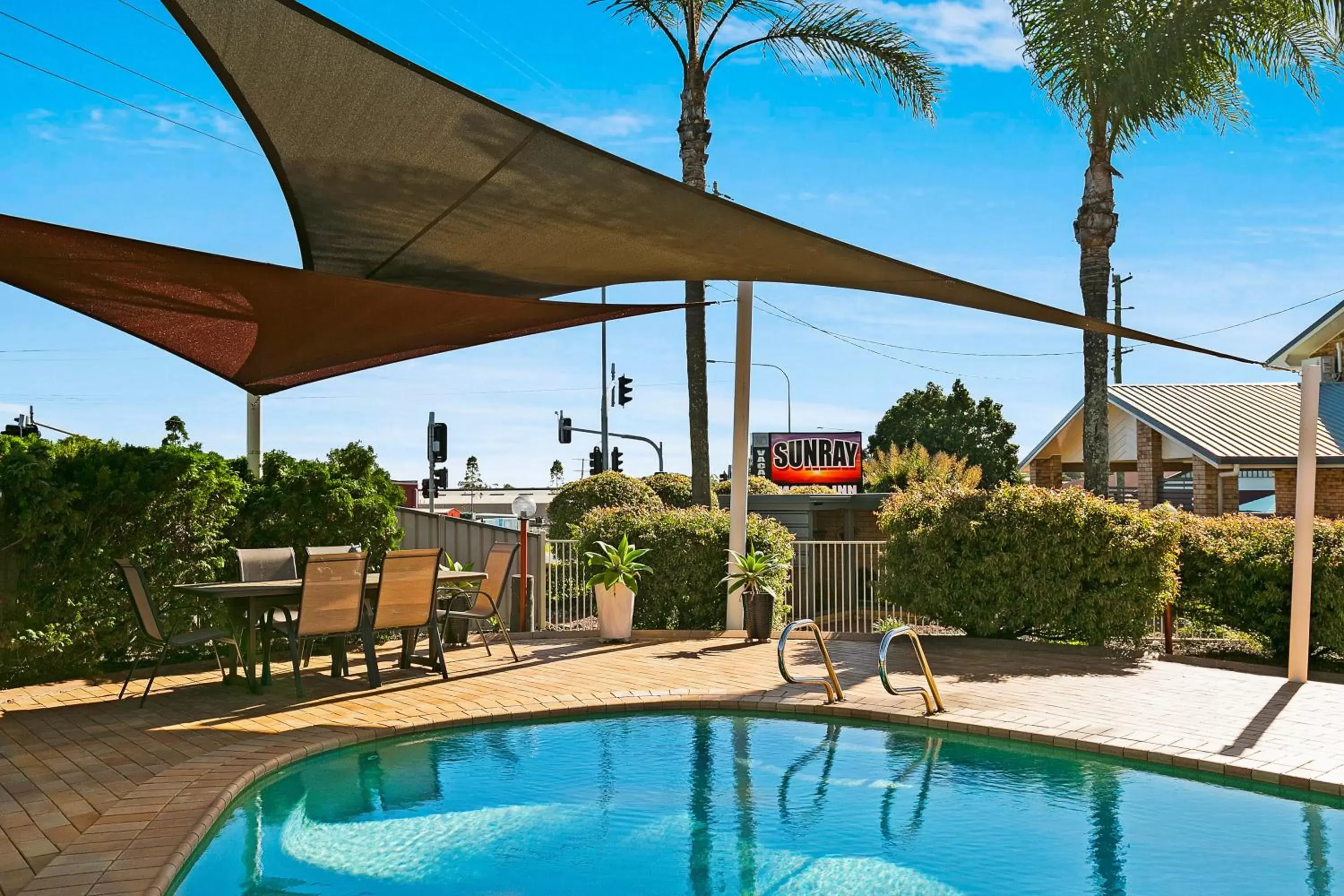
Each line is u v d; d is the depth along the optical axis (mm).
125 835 4836
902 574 11711
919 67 16266
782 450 25828
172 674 9508
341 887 4586
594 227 6027
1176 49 13578
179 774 5957
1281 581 10180
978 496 11383
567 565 13148
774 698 8156
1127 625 10703
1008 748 6922
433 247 6770
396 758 6754
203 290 5879
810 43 16391
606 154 4840
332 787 6105
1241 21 13641
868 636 11977
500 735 7375
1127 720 7262
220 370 8078
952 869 4805
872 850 5070
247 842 5141
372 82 4676
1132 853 4969
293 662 8555
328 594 8453
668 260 6574
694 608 12461
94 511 9188
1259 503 23344
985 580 11148
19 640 8742
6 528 8656
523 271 7242
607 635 11523
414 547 13266
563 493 21734
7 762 6258
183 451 9695
